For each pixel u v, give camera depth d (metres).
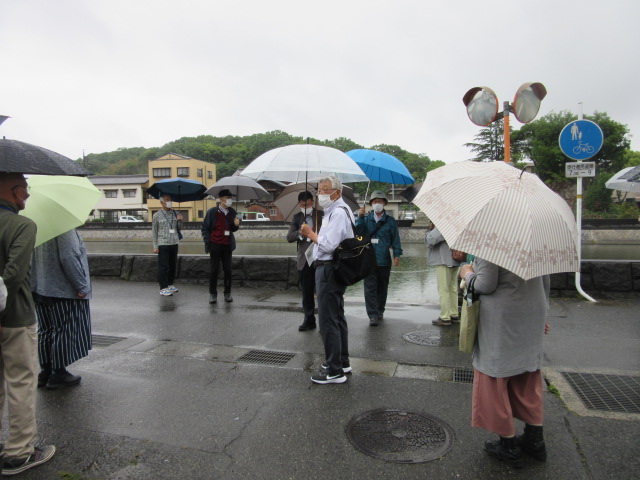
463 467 2.55
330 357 3.76
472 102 5.66
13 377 2.53
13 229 2.44
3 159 2.41
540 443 2.58
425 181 2.76
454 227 2.23
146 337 5.27
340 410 3.28
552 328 5.33
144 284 8.72
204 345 4.94
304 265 5.41
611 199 43.56
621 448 2.73
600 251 25.88
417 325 5.74
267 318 6.14
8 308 2.47
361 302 7.23
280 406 3.36
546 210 2.24
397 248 5.96
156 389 3.71
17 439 2.52
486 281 2.44
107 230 43.88
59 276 3.58
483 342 2.56
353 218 3.83
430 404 3.38
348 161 4.46
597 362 4.24
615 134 42.81
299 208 6.15
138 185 58.19
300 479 2.46
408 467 2.55
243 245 34.97
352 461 2.62
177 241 7.92
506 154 5.49
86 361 4.42
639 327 5.34
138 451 2.76
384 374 4.02
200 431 3.00
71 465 2.61
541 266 2.13
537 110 5.33
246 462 2.62
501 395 2.50
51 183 3.35
